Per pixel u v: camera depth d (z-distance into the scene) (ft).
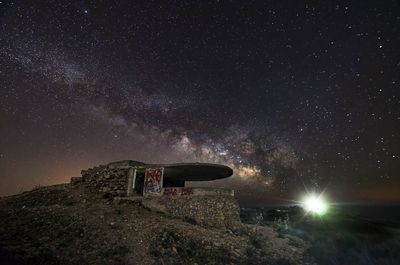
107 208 52.90
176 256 35.94
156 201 55.52
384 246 56.54
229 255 38.42
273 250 44.39
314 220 72.13
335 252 48.96
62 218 42.96
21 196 63.21
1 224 37.96
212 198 54.29
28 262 27.76
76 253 31.96
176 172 64.44
